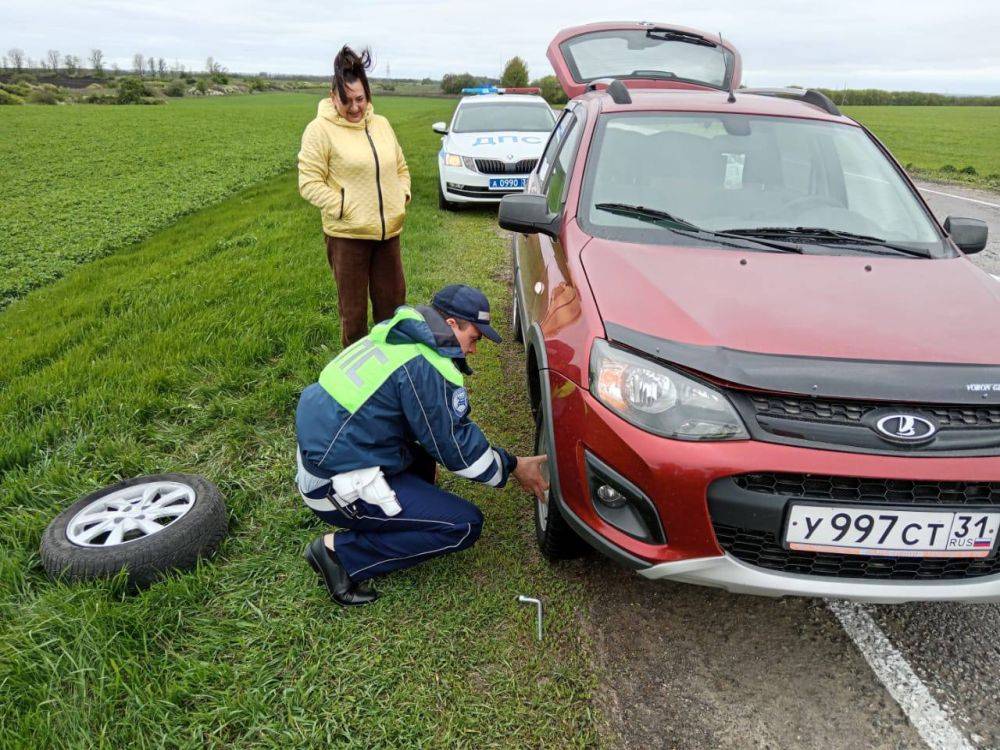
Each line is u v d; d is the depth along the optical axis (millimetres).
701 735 2072
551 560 2760
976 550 1992
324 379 2436
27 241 10703
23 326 6188
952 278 2576
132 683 2098
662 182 3172
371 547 2480
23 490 3090
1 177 17844
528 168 9555
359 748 1972
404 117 40469
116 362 4461
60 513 2816
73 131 31703
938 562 2033
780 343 2086
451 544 2549
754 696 2207
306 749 1959
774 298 2332
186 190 15258
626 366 2139
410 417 2369
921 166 17359
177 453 3527
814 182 3227
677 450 2021
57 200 14297
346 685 2170
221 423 3814
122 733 1964
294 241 8352
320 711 2078
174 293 6195
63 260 9641
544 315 2801
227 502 3062
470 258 7570
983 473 1925
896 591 2020
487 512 3098
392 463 2488
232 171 18188
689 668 2311
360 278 4156
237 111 50750
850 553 2004
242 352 4551
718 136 3381
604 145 3344
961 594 2021
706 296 2336
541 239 3516
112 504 2902
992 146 23891
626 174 3211
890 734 2076
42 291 7984
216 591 2549
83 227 11680
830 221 3006
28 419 3854
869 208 3096
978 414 1983
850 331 2143
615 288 2432
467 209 10516
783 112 3533
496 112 10773
